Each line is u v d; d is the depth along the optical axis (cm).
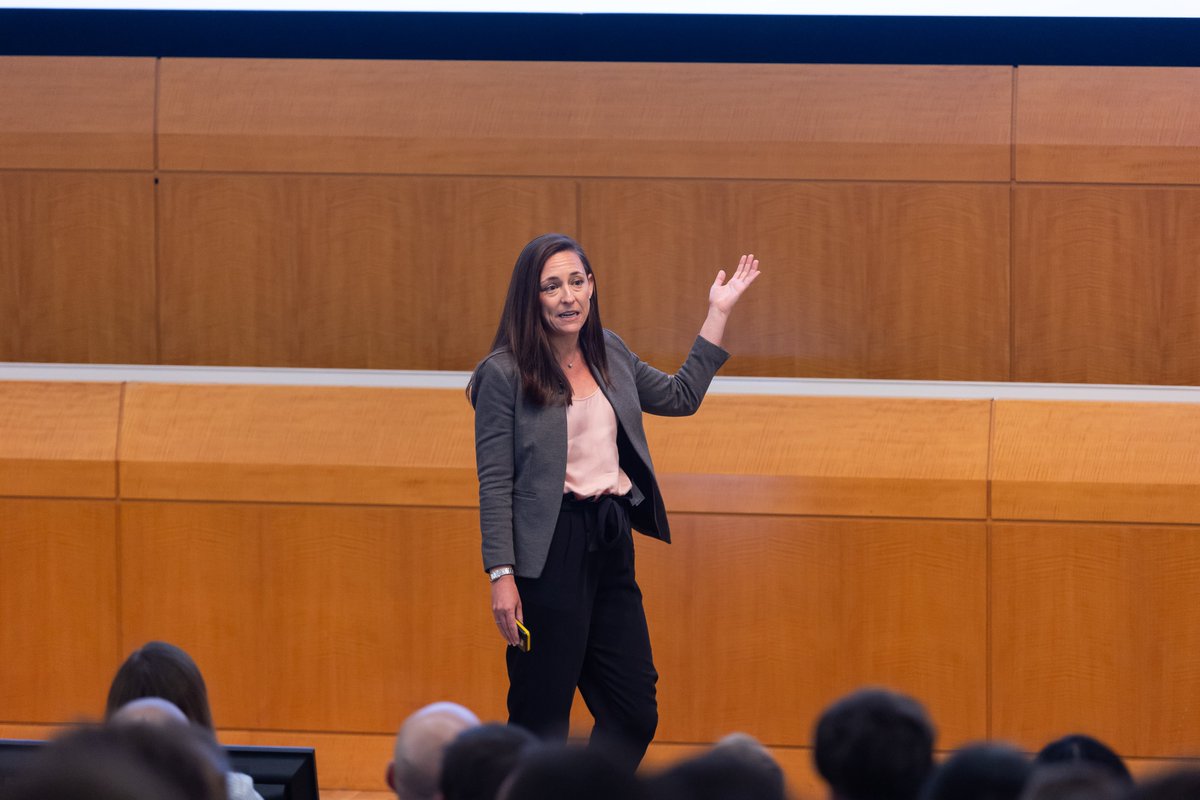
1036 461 1234
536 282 921
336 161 1318
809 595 1259
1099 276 1273
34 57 1340
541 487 907
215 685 1297
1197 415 1234
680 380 1002
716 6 1297
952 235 1283
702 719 1271
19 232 1341
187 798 390
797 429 1268
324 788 1287
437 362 1327
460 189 1315
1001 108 1276
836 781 545
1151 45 1270
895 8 1284
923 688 1248
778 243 1296
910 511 1245
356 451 1283
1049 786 443
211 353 1342
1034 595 1234
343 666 1288
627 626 934
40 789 315
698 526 1268
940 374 1290
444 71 1319
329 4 1317
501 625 898
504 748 500
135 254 1339
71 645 1305
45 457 1302
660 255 1304
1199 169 1255
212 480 1291
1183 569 1220
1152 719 1224
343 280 1329
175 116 1327
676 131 1295
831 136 1285
